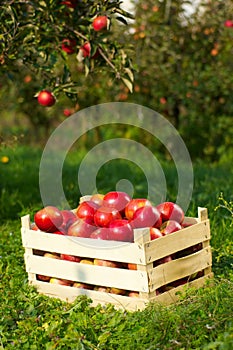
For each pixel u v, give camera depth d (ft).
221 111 32.86
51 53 18.10
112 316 11.93
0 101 26.20
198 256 13.35
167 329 11.02
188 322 11.09
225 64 31.68
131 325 11.53
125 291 12.75
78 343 11.07
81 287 13.21
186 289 12.55
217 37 31.71
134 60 31.24
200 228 13.42
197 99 31.81
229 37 31.27
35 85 28.66
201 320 11.16
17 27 16.74
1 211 21.12
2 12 16.56
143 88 32.53
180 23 31.81
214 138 32.99
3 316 12.26
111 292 12.80
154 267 12.44
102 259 12.69
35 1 16.87
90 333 11.35
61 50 18.15
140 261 12.12
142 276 12.16
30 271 13.82
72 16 17.13
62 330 11.58
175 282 13.23
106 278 12.67
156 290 12.61
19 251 16.21
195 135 32.96
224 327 10.87
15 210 21.34
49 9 16.67
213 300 11.91
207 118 32.58
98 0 16.74
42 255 14.07
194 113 31.96
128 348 10.78
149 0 31.68
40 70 18.42
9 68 18.72
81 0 17.38
